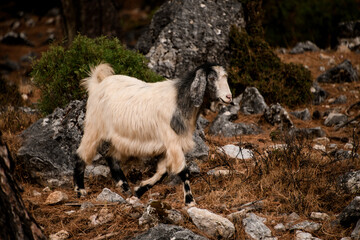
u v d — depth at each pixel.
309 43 28.95
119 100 11.51
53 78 15.40
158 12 21.75
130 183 12.97
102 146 12.69
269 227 9.96
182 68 19.62
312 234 9.68
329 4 30.84
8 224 7.38
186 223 9.91
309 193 11.23
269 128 17.52
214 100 10.88
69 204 10.94
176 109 10.87
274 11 30.94
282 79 20.58
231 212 10.51
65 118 13.59
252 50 21.14
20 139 13.72
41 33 49.03
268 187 11.59
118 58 15.60
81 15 31.22
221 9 21.08
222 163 13.61
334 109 19.27
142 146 11.30
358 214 9.74
